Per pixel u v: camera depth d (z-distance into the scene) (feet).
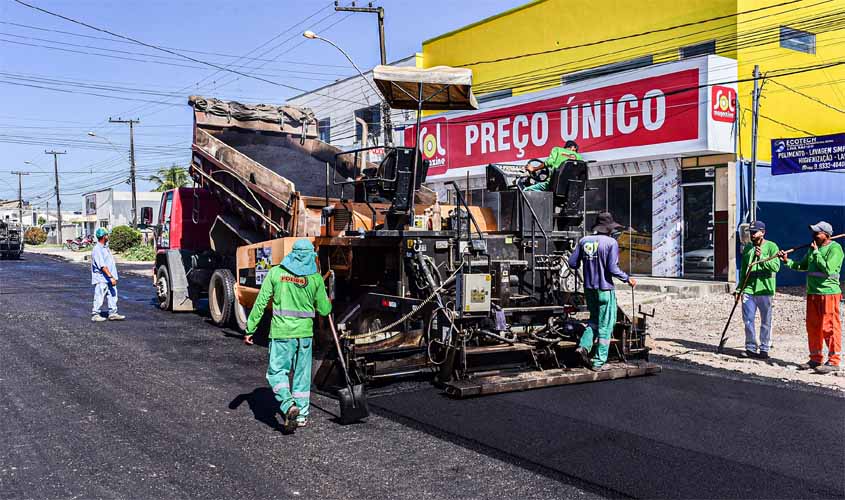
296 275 18.98
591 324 25.23
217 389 23.71
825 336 26.68
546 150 65.21
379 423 19.53
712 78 51.65
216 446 17.60
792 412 20.66
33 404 21.54
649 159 57.72
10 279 76.38
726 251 53.72
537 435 18.31
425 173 27.35
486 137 71.77
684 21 61.05
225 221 39.04
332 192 35.42
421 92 26.40
